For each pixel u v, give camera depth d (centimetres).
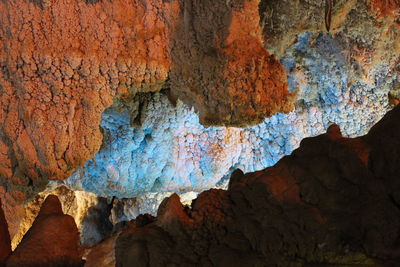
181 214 204
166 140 675
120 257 204
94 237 938
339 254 173
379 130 188
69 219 263
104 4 492
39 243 247
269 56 479
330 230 175
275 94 482
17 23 490
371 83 654
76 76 498
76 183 699
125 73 504
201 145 697
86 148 509
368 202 176
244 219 194
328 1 464
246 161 739
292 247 181
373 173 181
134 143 666
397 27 584
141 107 634
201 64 490
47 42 492
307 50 658
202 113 510
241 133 728
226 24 468
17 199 541
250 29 471
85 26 493
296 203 183
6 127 508
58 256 248
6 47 498
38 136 498
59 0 488
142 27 500
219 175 716
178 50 501
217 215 201
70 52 489
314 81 684
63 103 500
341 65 654
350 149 182
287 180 190
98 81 501
